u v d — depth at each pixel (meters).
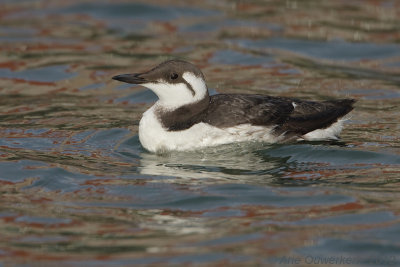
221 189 11.38
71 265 8.84
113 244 9.47
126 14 22.77
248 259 9.02
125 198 11.07
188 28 21.47
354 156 12.74
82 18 22.41
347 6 23.17
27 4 23.55
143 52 19.58
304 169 12.26
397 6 23.05
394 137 13.73
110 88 17.28
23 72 18.14
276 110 13.05
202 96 12.90
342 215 10.38
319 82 17.41
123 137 14.07
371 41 20.25
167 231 9.91
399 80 17.61
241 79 17.52
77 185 11.59
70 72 18.22
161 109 13.00
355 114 15.14
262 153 12.94
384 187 11.43
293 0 23.81
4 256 9.09
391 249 9.31
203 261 8.96
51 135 14.14
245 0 23.80
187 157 12.83
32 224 10.12
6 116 15.26
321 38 20.55
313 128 13.21
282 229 9.93
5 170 12.16
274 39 20.56
